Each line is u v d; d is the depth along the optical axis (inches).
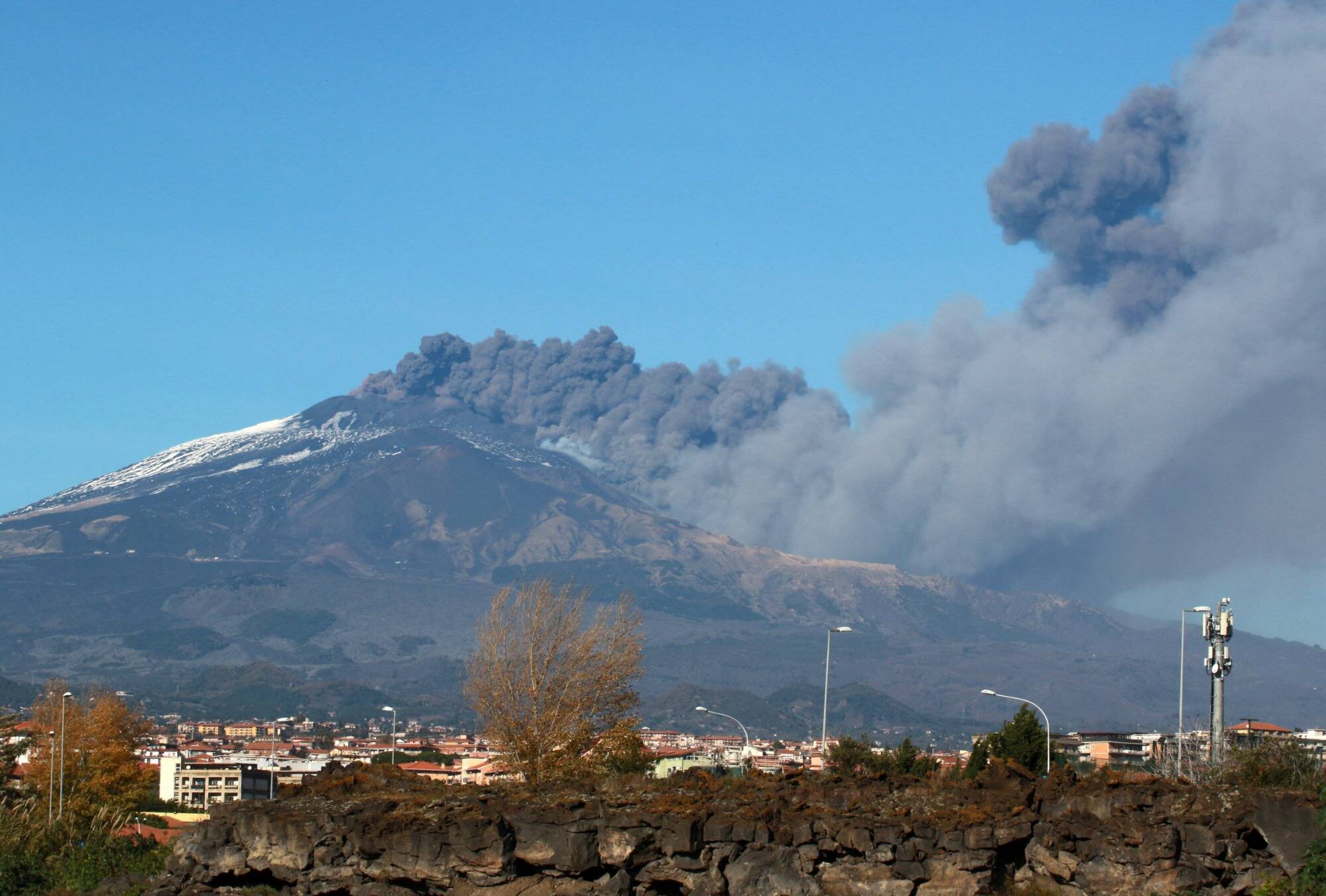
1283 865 2527.1
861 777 3034.0
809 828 2704.2
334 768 3324.3
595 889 2687.0
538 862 2726.4
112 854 4136.3
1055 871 2623.0
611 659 3927.2
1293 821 2539.4
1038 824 2682.1
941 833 2667.3
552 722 3811.5
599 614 3998.5
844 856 2684.5
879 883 2637.8
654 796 2896.2
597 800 2861.7
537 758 3777.1
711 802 2859.3
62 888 3814.0
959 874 2628.0
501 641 3887.8
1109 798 2694.4
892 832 2659.9
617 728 3895.2
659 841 2721.5
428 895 2773.1
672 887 2721.5
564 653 3890.3
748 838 2706.7
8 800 5408.5
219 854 2928.2
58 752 6205.7
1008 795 2783.0
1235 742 4687.5
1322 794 2541.8
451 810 2854.3
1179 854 2554.1
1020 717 5344.5
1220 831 2556.6
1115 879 2564.0
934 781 2970.0
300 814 2915.8
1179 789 2716.5
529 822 2755.9
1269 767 3811.5
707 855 2701.8
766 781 3026.6
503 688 3826.3
